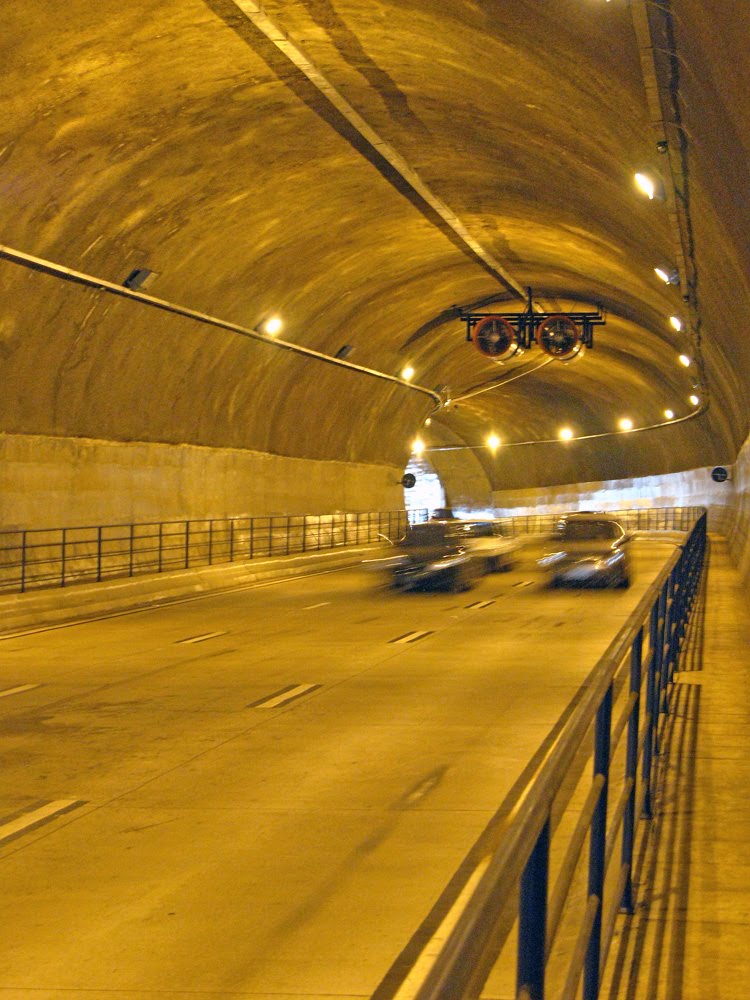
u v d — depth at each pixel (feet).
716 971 18.51
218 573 114.73
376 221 103.40
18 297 80.23
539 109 62.08
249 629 75.46
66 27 55.72
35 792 32.63
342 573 135.54
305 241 102.73
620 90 47.42
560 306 156.87
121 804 31.14
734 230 48.98
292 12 57.57
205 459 124.67
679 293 91.71
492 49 54.90
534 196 89.40
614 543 103.24
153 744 38.96
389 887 23.95
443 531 106.63
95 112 65.67
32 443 93.40
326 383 149.79
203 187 82.43
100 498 104.01
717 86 35.60
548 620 77.30
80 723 42.98
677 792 30.22
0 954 20.59
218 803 31.09
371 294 130.21
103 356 96.73
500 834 27.63
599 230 92.58
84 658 62.13
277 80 68.08
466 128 74.54
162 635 72.90
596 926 14.71
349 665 57.52
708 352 114.11
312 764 35.60
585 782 31.63
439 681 51.96
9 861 26.18
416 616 81.71
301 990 18.83
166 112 68.64
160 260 91.45
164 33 58.90
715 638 62.90
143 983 19.21
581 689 49.24
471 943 7.34
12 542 91.35
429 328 159.94
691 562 74.64
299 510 154.61
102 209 78.69
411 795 31.63
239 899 23.36
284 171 84.48
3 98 60.39
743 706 42.70
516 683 51.11
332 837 27.71
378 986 18.95
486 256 123.03
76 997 18.65
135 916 22.47
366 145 81.87
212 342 111.96
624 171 62.23
